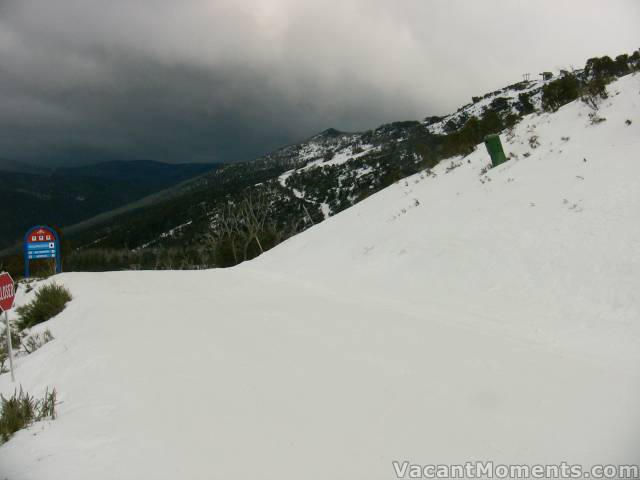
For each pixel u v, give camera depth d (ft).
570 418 10.70
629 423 10.28
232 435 10.52
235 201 510.17
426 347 16.47
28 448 10.94
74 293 33.24
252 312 23.90
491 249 26.68
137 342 18.43
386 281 29.78
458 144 58.95
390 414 11.28
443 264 28.22
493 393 12.23
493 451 9.48
